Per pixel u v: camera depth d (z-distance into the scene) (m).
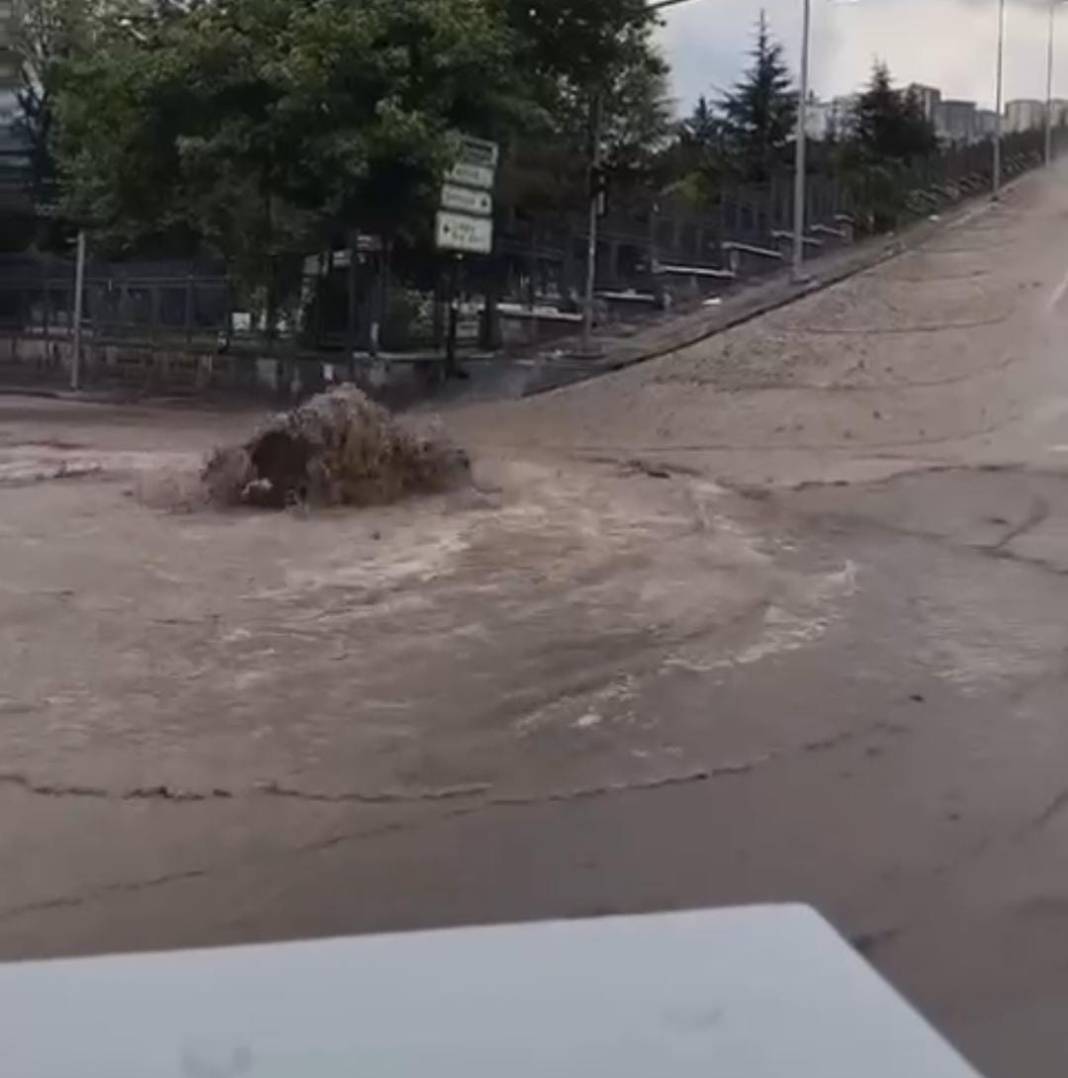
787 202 40.06
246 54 20.53
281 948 1.49
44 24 35.19
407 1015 1.33
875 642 7.32
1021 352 21.50
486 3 21.70
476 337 24.73
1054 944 3.91
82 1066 1.24
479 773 5.32
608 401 19.80
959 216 45.12
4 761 5.35
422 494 11.92
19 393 25.77
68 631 7.29
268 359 24.03
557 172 25.47
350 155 19.73
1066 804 5.05
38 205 33.22
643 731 5.84
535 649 7.06
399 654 6.94
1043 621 7.82
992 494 12.14
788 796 5.12
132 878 4.35
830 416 17.72
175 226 26.25
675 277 30.17
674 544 9.88
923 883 4.34
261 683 6.44
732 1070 1.23
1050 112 72.94
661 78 33.12
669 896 4.24
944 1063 1.27
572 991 1.38
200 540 9.80
